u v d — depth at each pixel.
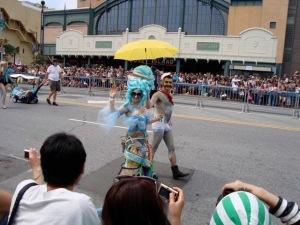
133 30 45.81
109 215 1.57
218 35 37.97
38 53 47.28
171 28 43.34
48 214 2.04
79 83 25.48
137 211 1.53
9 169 6.23
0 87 13.06
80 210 2.06
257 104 19.20
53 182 2.15
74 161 2.14
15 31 53.09
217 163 7.11
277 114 15.84
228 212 1.55
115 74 25.34
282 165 7.19
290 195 5.63
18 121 10.66
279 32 35.88
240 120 13.05
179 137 9.32
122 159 7.08
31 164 2.58
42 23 47.72
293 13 36.00
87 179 5.88
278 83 20.41
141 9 45.03
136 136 4.71
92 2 51.06
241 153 7.96
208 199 5.32
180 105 17.17
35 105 14.32
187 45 36.94
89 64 44.00
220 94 20.70
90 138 8.77
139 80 4.80
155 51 6.53
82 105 14.80
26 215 2.09
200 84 21.53
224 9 39.84
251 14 38.09
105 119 4.84
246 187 1.89
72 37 43.81
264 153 8.06
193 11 42.00
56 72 14.56
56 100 16.34
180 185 5.84
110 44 41.28
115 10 47.03
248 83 20.75
